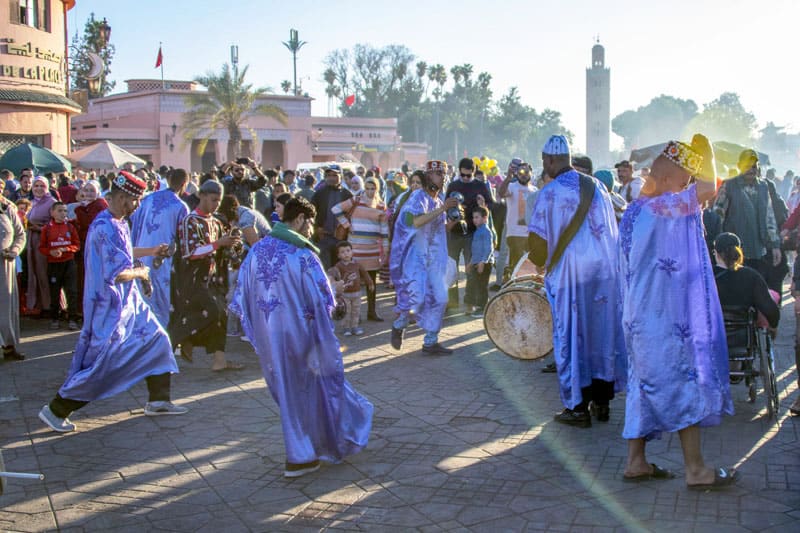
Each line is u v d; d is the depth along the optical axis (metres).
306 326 5.54
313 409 5.61
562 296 6.44
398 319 9.28
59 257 11.15
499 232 14.86
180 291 8.48
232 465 5.86
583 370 6.45
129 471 5.77
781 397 7.32
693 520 4.70
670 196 5.02
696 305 5.03
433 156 122.75
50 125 26.28
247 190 11.44
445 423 6.72
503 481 5.41
